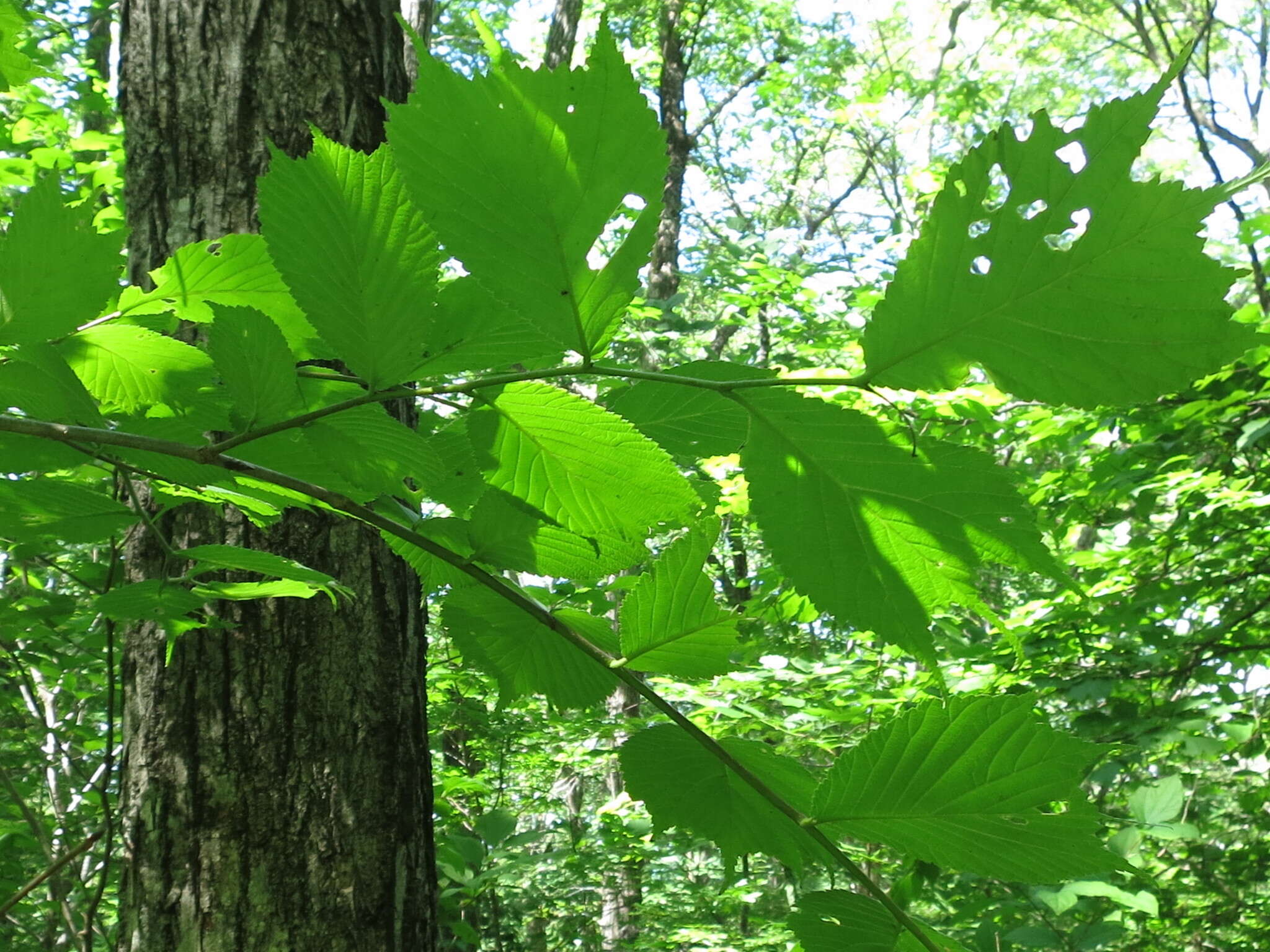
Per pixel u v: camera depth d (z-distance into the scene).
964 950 0.62
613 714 5.52
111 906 3.47
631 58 10.94
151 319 0.73
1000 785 0.60
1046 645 3.96
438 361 0.59
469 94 0.52
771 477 0.60
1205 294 0.48
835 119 8.87
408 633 2.13
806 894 0.64
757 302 6.42
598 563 0.69
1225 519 4.27
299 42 2.11
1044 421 4.53
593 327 0.55
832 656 4.65
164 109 2.07
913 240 0.51
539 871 6.08
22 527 0.80
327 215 0.54
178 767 1.93
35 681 3.62
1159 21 9.63
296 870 1.93
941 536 0.60
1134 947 4.26
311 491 0.65
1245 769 4.76
